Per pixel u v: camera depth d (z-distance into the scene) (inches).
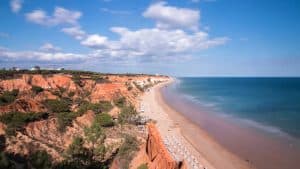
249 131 2127.2
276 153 1581.0
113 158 1325.0
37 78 3004.4
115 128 1840.6
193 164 1366.9
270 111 3127.5
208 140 1854.1
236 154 1561.3
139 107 3061.0
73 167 1179.9
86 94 2957.7
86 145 1462.8
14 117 1534.2
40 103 2097.7
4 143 1258.0
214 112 3080.7
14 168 1079.0
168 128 2143.2
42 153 1215.6
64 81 3102.9
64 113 1915.6
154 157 1122.7
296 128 2206.0
